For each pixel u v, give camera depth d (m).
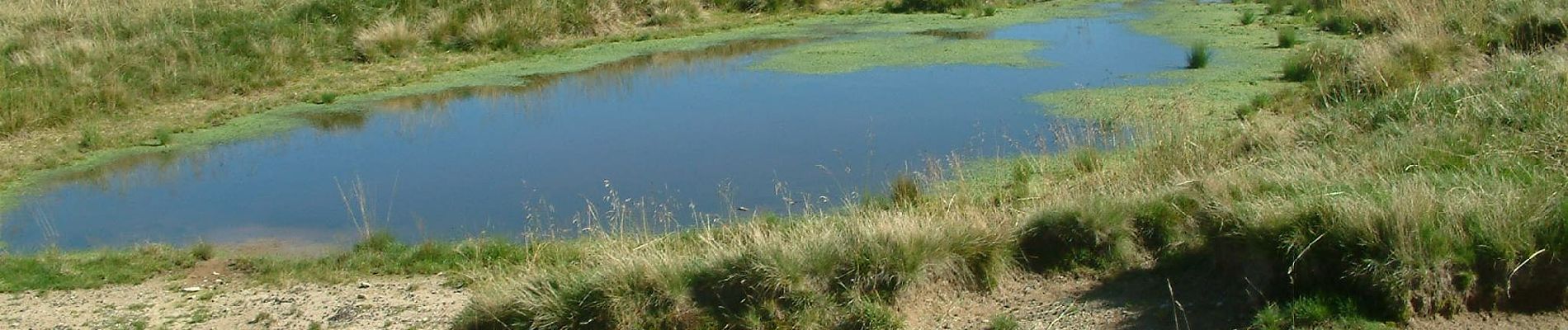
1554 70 8.66
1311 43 15.00
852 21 21.17
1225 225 6.01
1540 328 5.25
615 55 17.86
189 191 10.62
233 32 16.44
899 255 6.25
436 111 14.01
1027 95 13.46
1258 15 19.44
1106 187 8.07
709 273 6.21
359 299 7.43
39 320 7.27
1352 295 5.44
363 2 18.58
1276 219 5.72
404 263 8.18
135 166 11.64
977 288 6.39
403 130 12.92
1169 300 5.96
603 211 9.42
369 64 16.84
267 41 16.41
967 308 6.25
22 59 14.57
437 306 7.13
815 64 16.44
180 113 13.91
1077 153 9.71
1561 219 5.39
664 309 6.10
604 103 14.08
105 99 13.81
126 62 14.82
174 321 7.18
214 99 14.71
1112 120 11.30
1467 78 9.62
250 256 8.56
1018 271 6.54
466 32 18.08
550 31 19.14
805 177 10.20
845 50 17.61
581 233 8.72
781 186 9.95
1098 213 6.61
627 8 20.59
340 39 17.30
